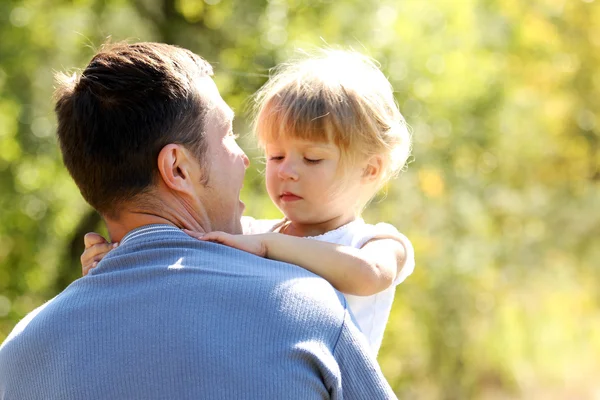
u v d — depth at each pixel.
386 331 10.52
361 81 2.46
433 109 10.08
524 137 13.12
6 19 8.50
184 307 1.80
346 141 2.37
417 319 11.18
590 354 16.48
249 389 1.74
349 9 9.14
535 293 14.61
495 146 12.08
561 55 13.55
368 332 2.30
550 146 13.91
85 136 1.95
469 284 11.71
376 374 1.88
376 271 2.17
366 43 8.98
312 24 8.98
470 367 12.40
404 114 9.48
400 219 10.12
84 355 1.80
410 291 10.90
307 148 2.38
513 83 13.02
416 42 9.66
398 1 9.59
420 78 9.50
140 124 1.94
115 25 8.66
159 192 1.99
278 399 1.75
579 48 13.59
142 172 1.96
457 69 9.97
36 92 8.67
